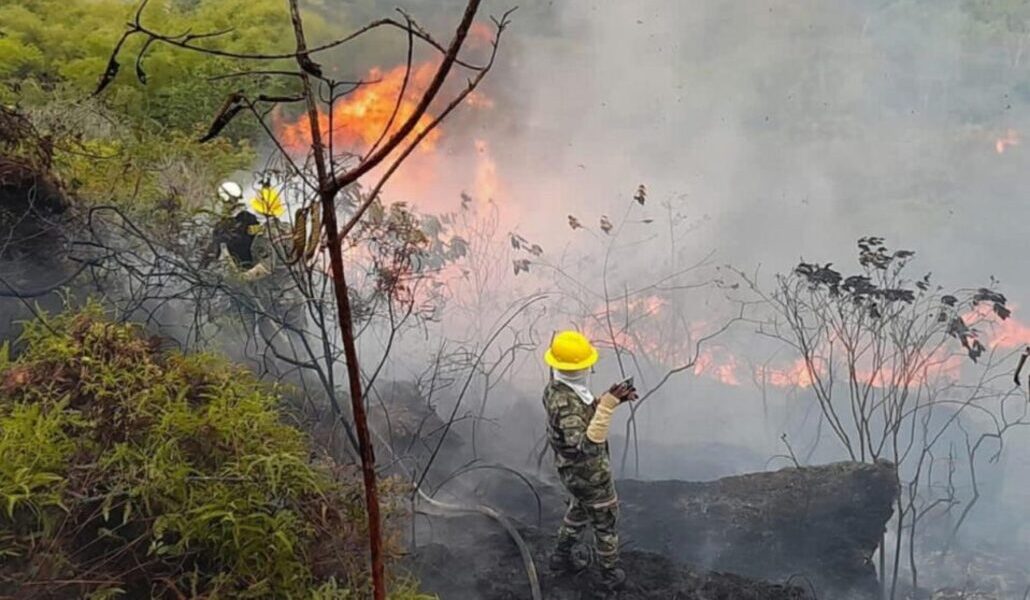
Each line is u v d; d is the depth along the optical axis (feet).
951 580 23.30
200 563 12.85
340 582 13.52
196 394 15.19
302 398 20.68
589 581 17.85
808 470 22.98
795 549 21.30
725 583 18.37
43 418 13.28
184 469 12.81
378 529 7.29
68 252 17.90
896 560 21.40
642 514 22.16
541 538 19.58
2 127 19.01
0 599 11.27
